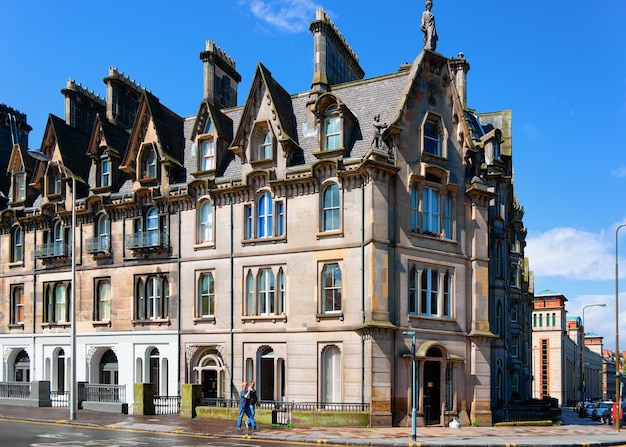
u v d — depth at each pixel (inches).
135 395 1519.4
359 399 1380.4
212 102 1802.4
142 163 1780.3
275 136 1582.2
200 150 1705.2
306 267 1499.8
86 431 1211.9
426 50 1549.0
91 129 2079.2
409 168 1480.1
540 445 1072.8
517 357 2333.9
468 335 1518.2
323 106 1540.4
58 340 1849.2
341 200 1469.0
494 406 1640.0
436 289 1502.2
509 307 2219.5
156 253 1716.3
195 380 1631.4
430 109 1545.3
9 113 2220.7
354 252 1440.7
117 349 1740.9
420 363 1422.2
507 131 2305.6
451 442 1084.5
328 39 1686.8
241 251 1595.7
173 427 1259.2
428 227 1510.8
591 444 1139.9
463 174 1583.4
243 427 1274.6
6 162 2175.2
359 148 1507.1
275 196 1562.5
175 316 1669.5
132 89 2046.0
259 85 1630.2
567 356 5354.3
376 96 1584.6
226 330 1587.1
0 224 1996.8
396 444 1065.5
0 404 1738.4
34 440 1060.5
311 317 1475.1
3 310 1964.8
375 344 1371.8
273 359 1531.7
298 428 1296.8
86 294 1817.2
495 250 1907.0
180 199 1688.0
